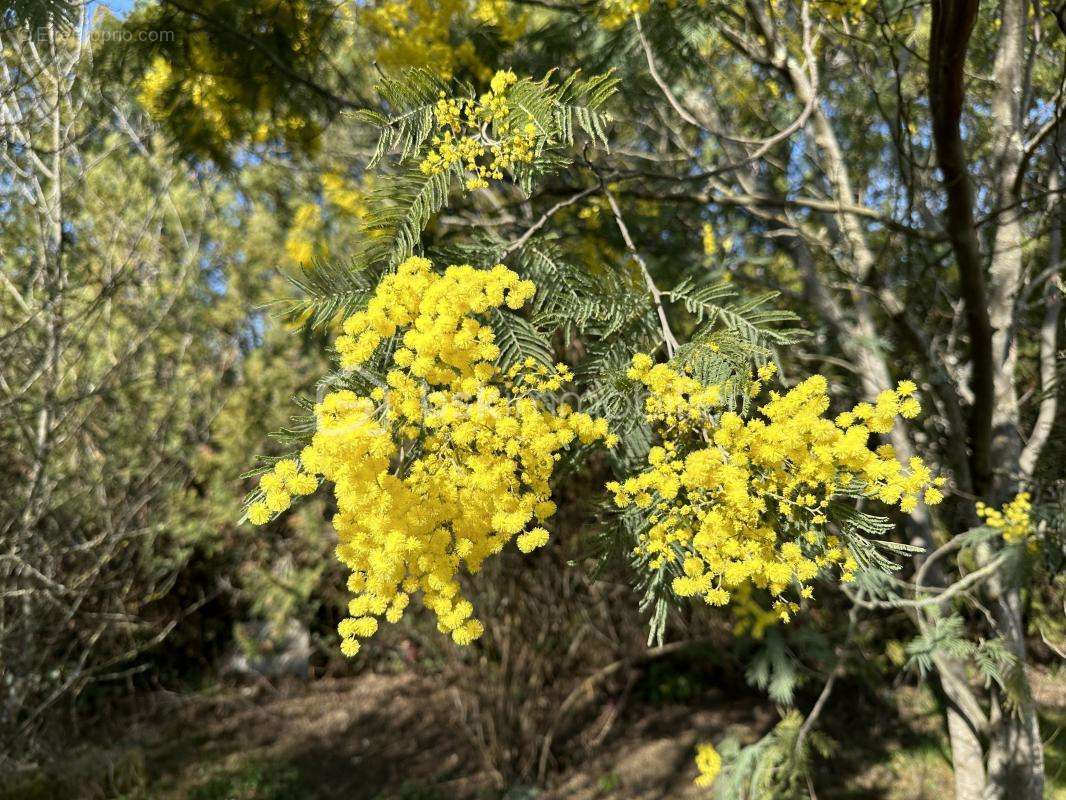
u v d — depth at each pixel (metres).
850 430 0.92
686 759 6.11
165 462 6.46
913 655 3.73
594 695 7.05
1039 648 6.69
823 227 4.32
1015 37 3.17
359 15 2.71
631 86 3.14
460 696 6.66
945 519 4.13
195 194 6.96
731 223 4.39
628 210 3.22
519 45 2.72
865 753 5.96
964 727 4.13
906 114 2.26
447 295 1.00
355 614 1.00
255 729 7.18
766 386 1.08
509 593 6.10
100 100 4.23
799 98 3.08
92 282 5.16
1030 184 3.36
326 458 0.94
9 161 4.42
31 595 5.13
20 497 5.29
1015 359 3.69
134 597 6.99
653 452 0.99
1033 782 3.69
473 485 0.96
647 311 1.20
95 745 6.54
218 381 7.31
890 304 3.20
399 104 1.20
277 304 1.13
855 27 2.97
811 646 4.52
